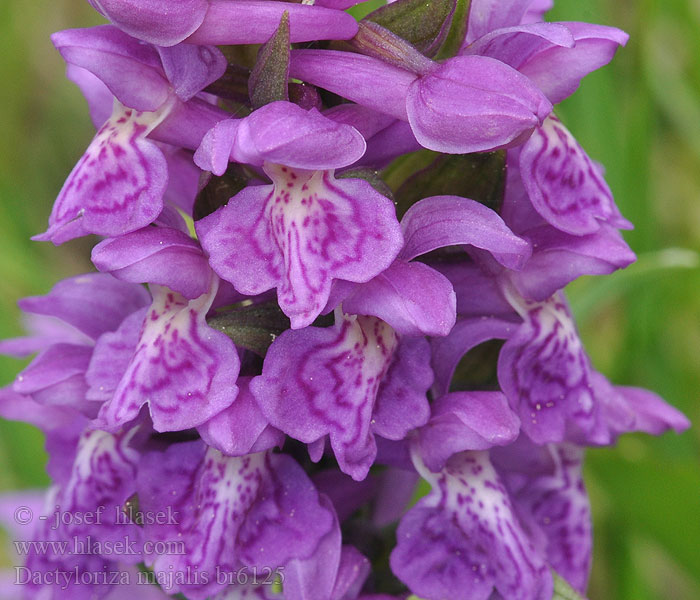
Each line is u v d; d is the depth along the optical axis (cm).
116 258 15
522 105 14
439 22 15
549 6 17
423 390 15
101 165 15
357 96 15
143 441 16
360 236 14
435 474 15
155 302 15
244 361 15
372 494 16
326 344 15
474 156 15
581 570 17
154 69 15
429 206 15
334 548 15
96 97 16
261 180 15
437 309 15
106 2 14
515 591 15
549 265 15
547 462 16
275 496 15
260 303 15
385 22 15
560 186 15
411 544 15
